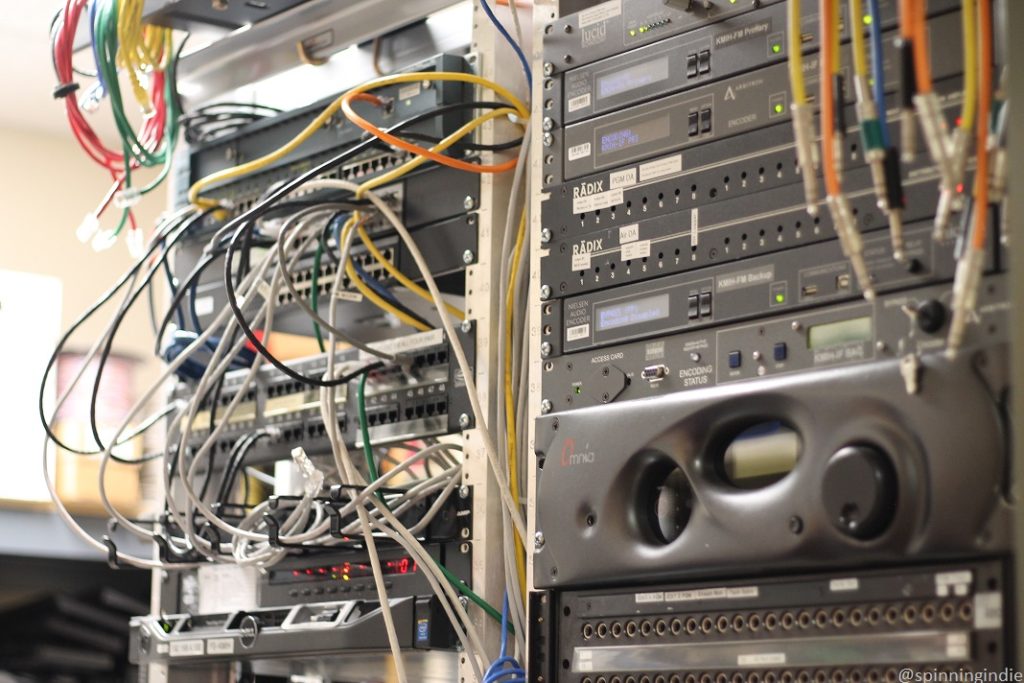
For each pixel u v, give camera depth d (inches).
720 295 52.9
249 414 81.7
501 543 67.1
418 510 69.6
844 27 50.7
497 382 68.3
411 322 74.9
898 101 47.4
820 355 49.2
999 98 43.6
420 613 66.2
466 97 72.7
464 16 75.2
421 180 73.2
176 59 87.0
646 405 52.9
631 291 56.3
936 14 47.9
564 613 55.5
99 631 125.0
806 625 47.5
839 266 49.3
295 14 81.9
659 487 54.1
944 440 43.5
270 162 77.1
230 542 81.4
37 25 125.9
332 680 84.3
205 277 87.6
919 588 44.4
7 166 151.9
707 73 55.2
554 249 59.7
